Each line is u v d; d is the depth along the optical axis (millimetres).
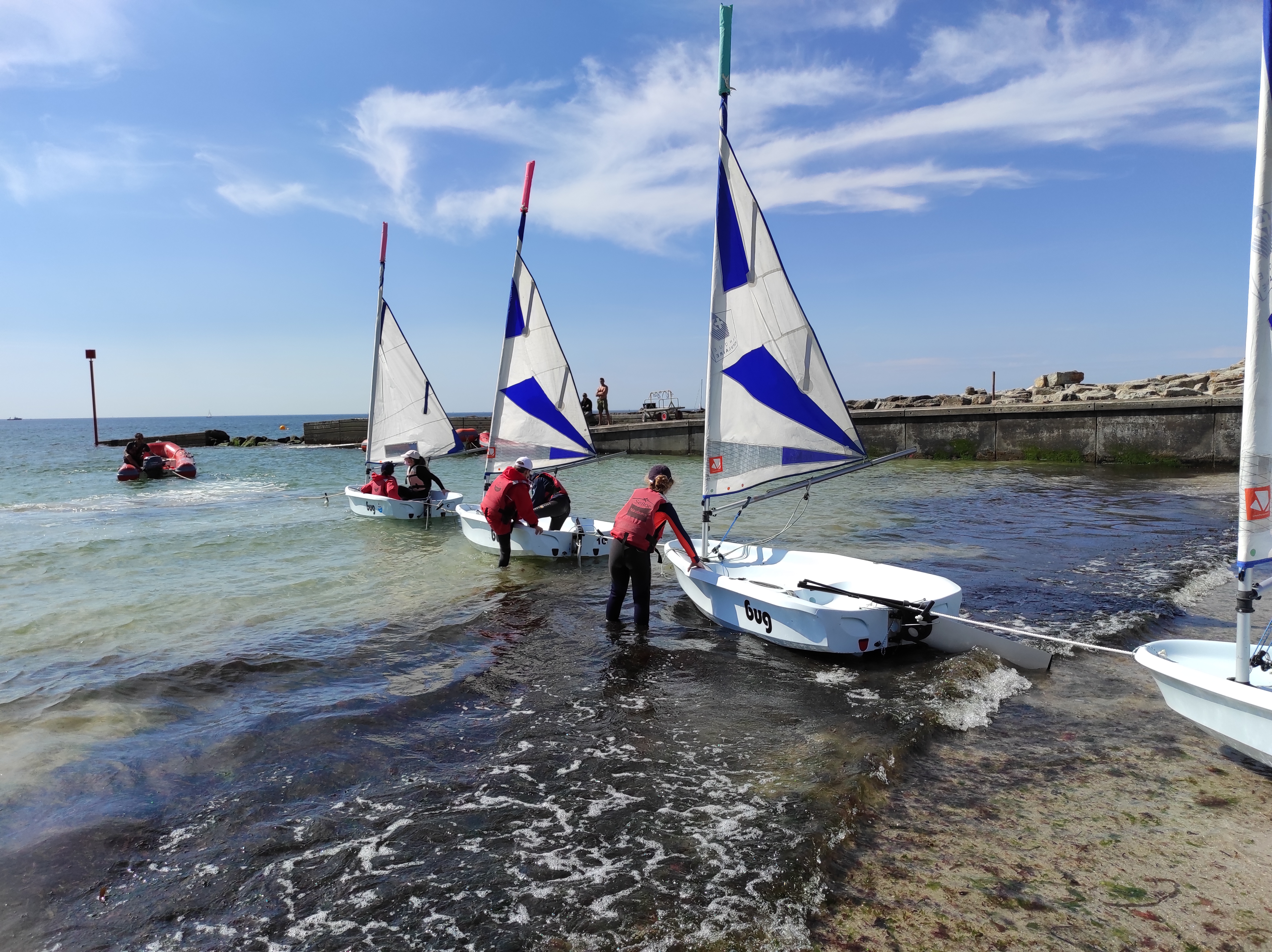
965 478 21766
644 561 6828
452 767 4227
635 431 32656
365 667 6008
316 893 3094
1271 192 3367
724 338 7086
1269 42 3285
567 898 3004
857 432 7254
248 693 5453
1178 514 14141
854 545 11141
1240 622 3740
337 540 11922
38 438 70875
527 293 10984
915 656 5961
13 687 5562
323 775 4145
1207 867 3121
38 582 9148
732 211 7039
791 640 6047
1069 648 6180
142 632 6996
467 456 33156
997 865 3168
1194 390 25188
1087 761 4168
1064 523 13172
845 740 4414
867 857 3256
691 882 3084
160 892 3115
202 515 15398
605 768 4176
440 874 3207
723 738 4531
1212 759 4164
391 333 15234
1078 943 2656
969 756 4262
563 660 6090
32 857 3352
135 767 4254
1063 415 25391
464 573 9461
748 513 14914
